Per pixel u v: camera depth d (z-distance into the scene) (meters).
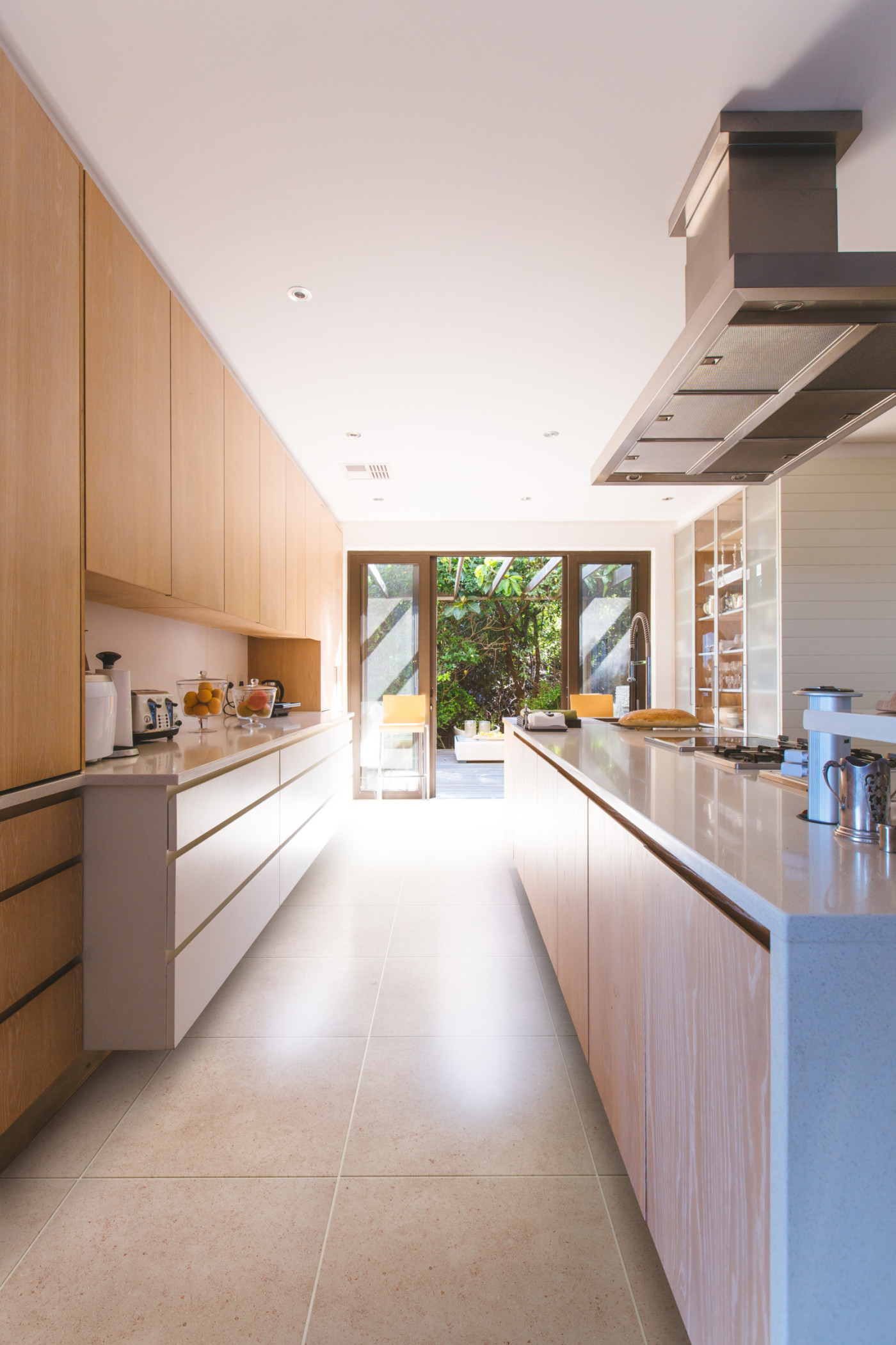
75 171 1.75
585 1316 1.19
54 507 1.64
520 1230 1.38
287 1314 1.19
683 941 1.06
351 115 1.76
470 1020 2.26
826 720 1.15
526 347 3.01
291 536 4.30
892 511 4.46
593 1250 1.33
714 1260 0.94
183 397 2.51
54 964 1.65
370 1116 1.75
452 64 1.62
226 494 3.02
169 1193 1.48
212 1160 1.58
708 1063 0.96
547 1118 1.75
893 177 1.99
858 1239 0.75
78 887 1.75
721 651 5.42
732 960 0.89
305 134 1.82
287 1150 1.62
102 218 1.89
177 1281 1.26
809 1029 0.75
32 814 1.56
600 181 2.00
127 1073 1.94
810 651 4.44
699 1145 0.99
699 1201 0.99
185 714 3.05
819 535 4.46
